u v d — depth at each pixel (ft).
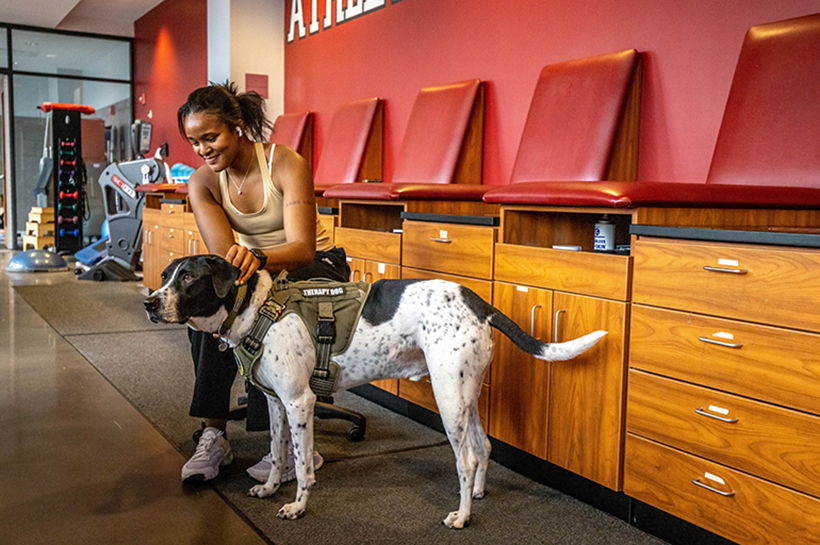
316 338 6.05
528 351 6.05
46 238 30.14
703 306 5.56
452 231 8.49
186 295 5.61
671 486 5.86
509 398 7.55
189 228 16.60
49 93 32.58
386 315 6.16
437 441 8.58
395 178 13.41
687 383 5.70
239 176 6.95
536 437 7.23
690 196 6.39
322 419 9.39
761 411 5.16
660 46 9.48
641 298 6.09
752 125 7.99
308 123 18.48
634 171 9.81
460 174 12.39
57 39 32.32
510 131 12.05
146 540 5.79
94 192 33.81
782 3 8.09
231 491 6.86
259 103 7.02
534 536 6.07
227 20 20.03
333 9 17.58
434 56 13.91
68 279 22.85
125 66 33.78
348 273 7.72
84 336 14.21
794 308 4.92
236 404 9.87
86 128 33.32
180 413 9.32
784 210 7.38
